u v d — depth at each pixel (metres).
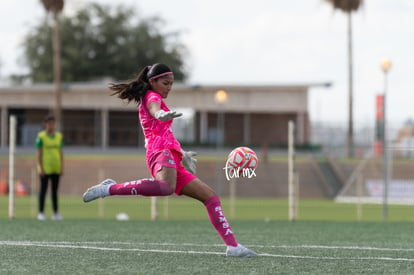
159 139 23.69
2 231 38.00
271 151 170.50
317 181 134.12
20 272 21.89
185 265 23.41
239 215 78.69
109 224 44.81
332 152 163.62
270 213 82.75
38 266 23.23
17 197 112.88
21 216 69.56
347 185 114.81
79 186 126.00
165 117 22.22
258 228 43.12
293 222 49.97
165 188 23.22
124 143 162.25
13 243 30.64
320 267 23.47
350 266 23.89
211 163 135.25
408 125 153.38
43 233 36.75
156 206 55.00
